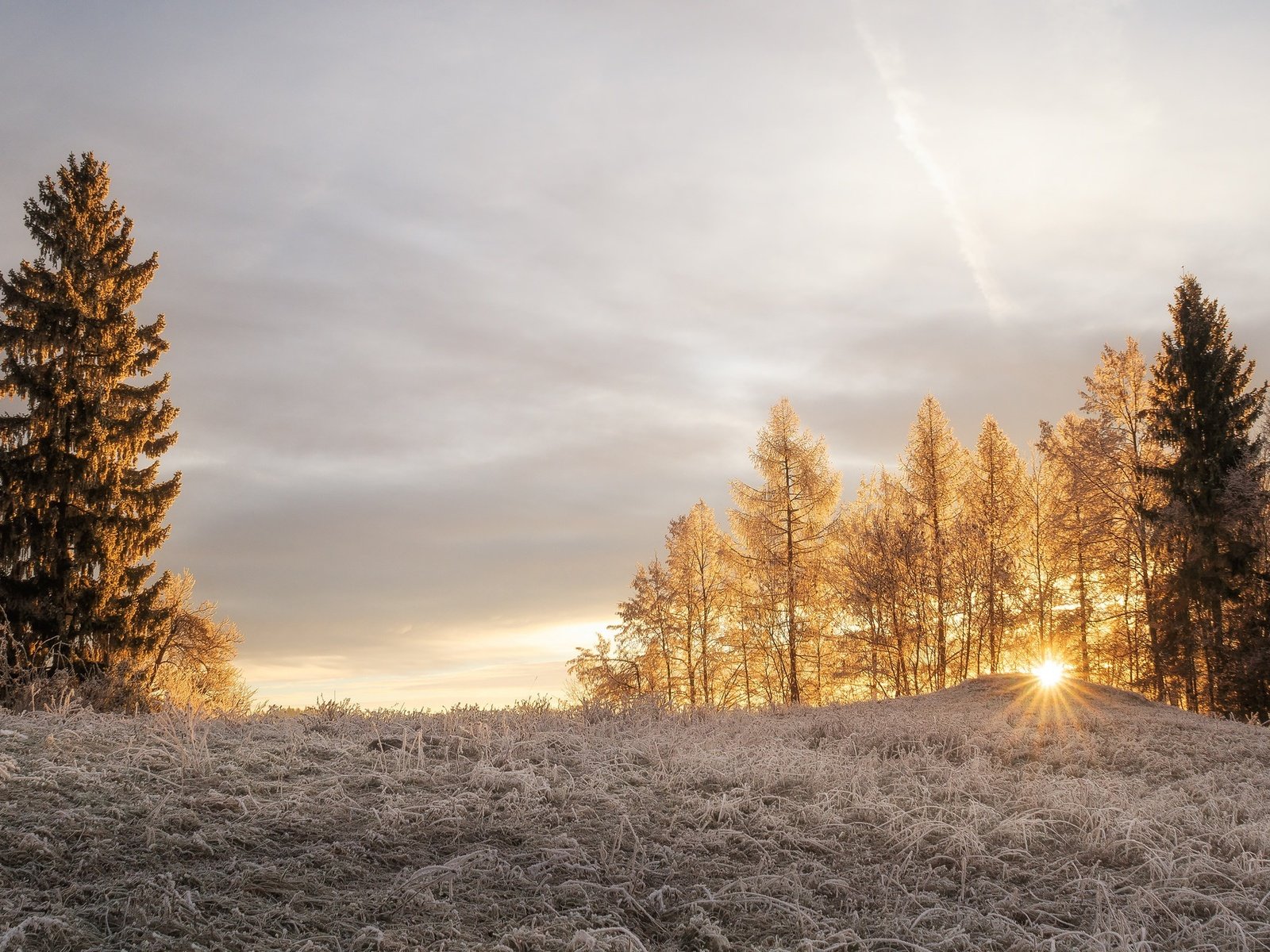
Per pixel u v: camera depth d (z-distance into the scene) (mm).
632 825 5805
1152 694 31453
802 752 8852
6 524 20062
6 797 5141
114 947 3713
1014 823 6539
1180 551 30047
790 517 32125
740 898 4961
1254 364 30391
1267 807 7879
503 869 4984
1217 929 5074
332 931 4156
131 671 11297
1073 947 4727
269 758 6688
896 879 5480
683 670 34438
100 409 21312
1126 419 31875
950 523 33094
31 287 21469
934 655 32188
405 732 7926
